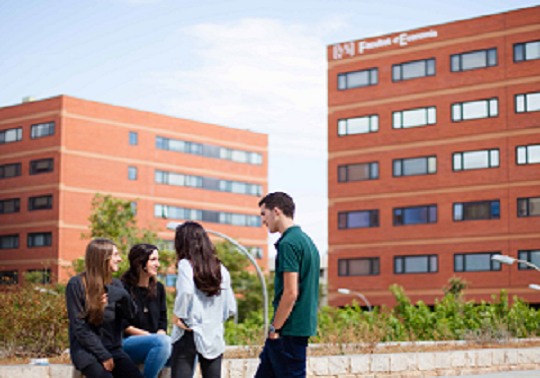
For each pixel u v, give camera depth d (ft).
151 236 125.59
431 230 153.58
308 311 17.19
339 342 42.98
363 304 158.92
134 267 23.70
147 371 22.15
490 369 42.57
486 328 56.70
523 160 146.20
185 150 224.12
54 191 193.26
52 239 191.93
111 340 20.72
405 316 60.85
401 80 160.04
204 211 227.61
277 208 17.48
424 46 157.99
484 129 150.30
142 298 23.65
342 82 166.81
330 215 165.07
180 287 17.99
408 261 155.33
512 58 149.07
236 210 237.45
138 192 209.05
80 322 19.81
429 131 155.84
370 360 36.68
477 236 148.66
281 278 17.16
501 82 149.59
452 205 152.05
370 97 163.12
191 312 18.16
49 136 196.34
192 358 18.30
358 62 165.37
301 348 17.21
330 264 163.94
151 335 22.45
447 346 48.98
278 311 16.92
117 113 206.39
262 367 17.76
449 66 155.12
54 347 37.81
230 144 238.07
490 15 151.84
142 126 212.23
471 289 147.74
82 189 196.54
